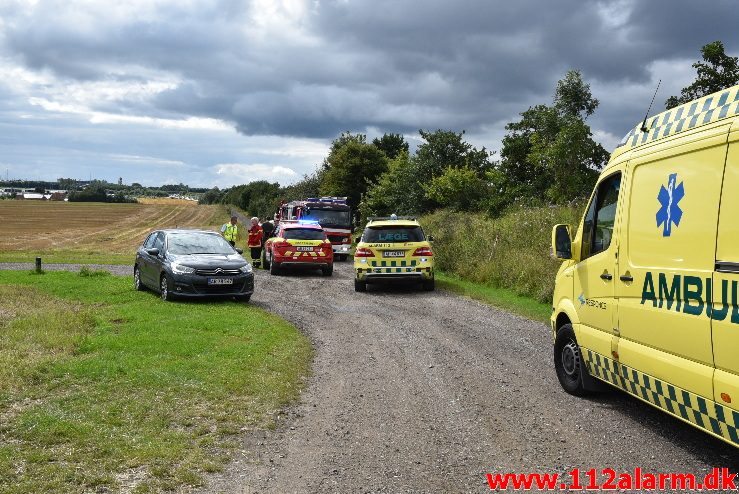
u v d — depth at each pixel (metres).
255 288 17.06
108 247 37.69
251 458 5.02
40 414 5.79
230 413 6.08
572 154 27.52
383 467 4.87
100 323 10.50
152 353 8.25
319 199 31.25
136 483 4.45
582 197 24.52
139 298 14.02
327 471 4.77
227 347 8.76
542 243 18.33
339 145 58.62
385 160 52.56
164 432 5.48
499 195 31.39
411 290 16.92
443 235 22.31
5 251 33.62
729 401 4.10
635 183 5.47
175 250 14.20
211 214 83.44
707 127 4.49
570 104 29.53
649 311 5.07
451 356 8.88
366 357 8.81
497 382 7.46
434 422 5.97
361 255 16.30
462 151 37.56
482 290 16.52
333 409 6.38
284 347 9.09
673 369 4.72
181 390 6.71
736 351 4.01
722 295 4.16
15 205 86.69
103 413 5.90
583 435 5.59
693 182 4.55
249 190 89.88
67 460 4.80
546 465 4.91
